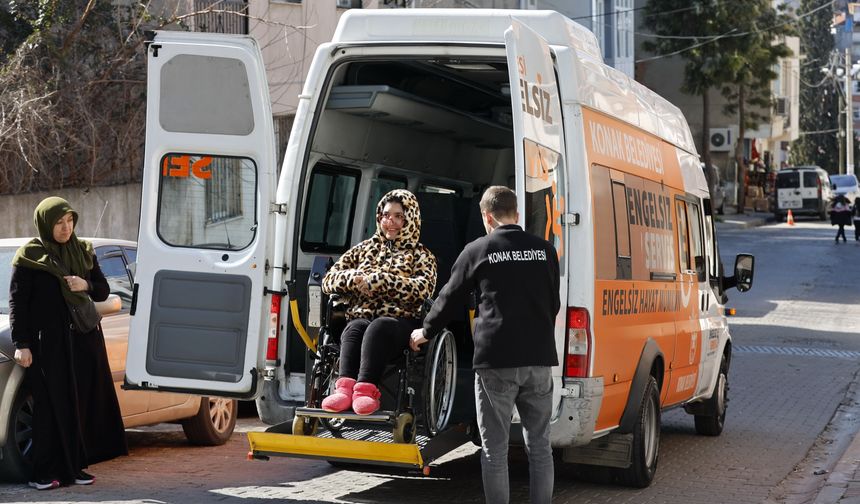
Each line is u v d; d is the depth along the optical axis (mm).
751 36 53000
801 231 48344
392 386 7648
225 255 7551
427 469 6793
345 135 8938
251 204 7547
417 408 7250
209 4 21203
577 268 7523
